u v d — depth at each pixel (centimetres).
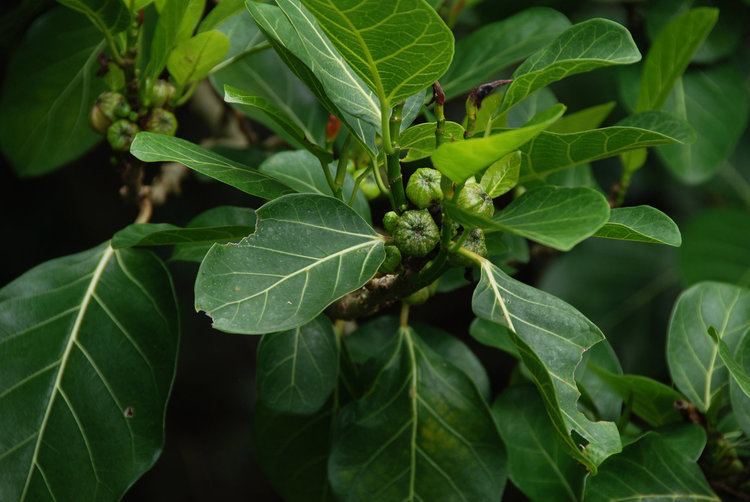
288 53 94
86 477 101
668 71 116
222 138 130
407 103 99
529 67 96
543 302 94
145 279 105
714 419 108
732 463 108
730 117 130
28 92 119
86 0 103
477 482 105
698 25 113
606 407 111
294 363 105
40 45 119
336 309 101
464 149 88
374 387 107
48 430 101
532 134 86
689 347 110
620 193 121
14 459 100
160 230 99
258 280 90
